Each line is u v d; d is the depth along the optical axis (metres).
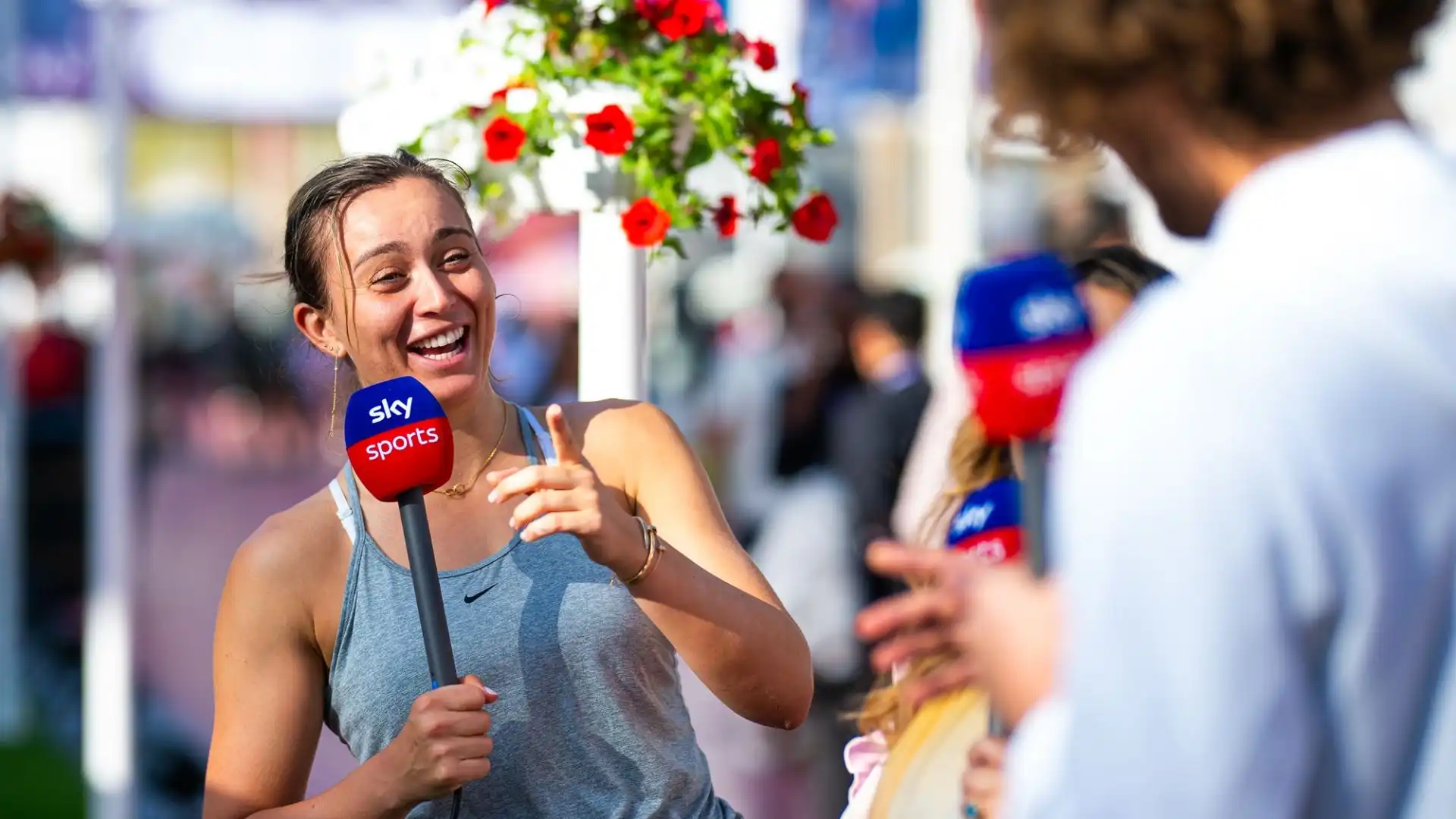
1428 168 1.21
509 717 2.23
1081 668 1.16
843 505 5.52
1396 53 1.25
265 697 2.25
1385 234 1.17
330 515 2.32
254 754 2.24
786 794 5.82
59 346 8.56
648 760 2.28
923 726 2.04
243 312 15.20
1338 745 1.16
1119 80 1.27
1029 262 1.55
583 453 2.42
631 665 2.27
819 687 5.49
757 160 2.81
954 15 7.27
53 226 5.16
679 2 2.76
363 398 2.10
